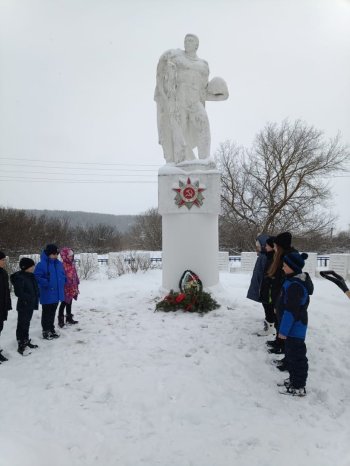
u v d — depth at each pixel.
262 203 26.92
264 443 3.30
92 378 4.52
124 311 7.38
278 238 5.23
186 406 3.92
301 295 4.16
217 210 7.80
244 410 3.87
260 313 6.85
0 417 3.66
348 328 6.37
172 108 8.20
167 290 7.96
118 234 45.81
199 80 8.28
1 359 5.20
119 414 3.77
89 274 12.72
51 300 5.95
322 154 25.16
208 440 3.34
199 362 4.96
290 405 3.99
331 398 4.16
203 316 6.73
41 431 3.43
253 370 4.81
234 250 28.28
